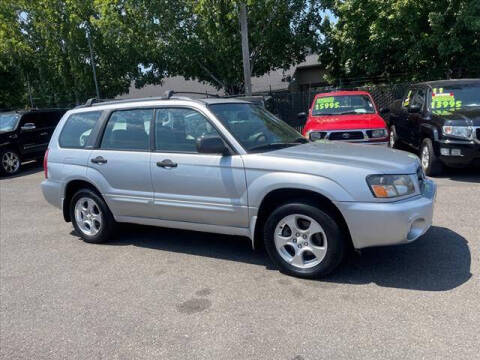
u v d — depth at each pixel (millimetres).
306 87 26906
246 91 13992
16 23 20188
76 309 3934
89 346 3326
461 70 15484
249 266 4664
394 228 3820
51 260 5230
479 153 7582
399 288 3910
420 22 14938
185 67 18516
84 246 5676
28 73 22125
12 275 4832
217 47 16922
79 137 5691
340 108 10094
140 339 3375
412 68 17219
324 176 3975
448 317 3381
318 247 4141
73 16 18562
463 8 13492
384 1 14984
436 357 2908
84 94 20906
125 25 17531
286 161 4168
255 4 15312
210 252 5164
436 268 4266
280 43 17406
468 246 4762
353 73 18734
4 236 6375
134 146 5164
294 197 4270
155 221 5145
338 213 4074
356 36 16938
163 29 17172
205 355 3113
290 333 3314
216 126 4590
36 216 7527
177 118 4887
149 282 4418
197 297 4016
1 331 3629
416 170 4207
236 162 4387
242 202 4398
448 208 6242
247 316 3611
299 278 4254
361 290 3920
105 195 5395
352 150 4574
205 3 14977
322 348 3098
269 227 4305
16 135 12875
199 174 4617
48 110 14445
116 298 4105
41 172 13062
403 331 3232
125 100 5469
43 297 4223
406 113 10312
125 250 5410
